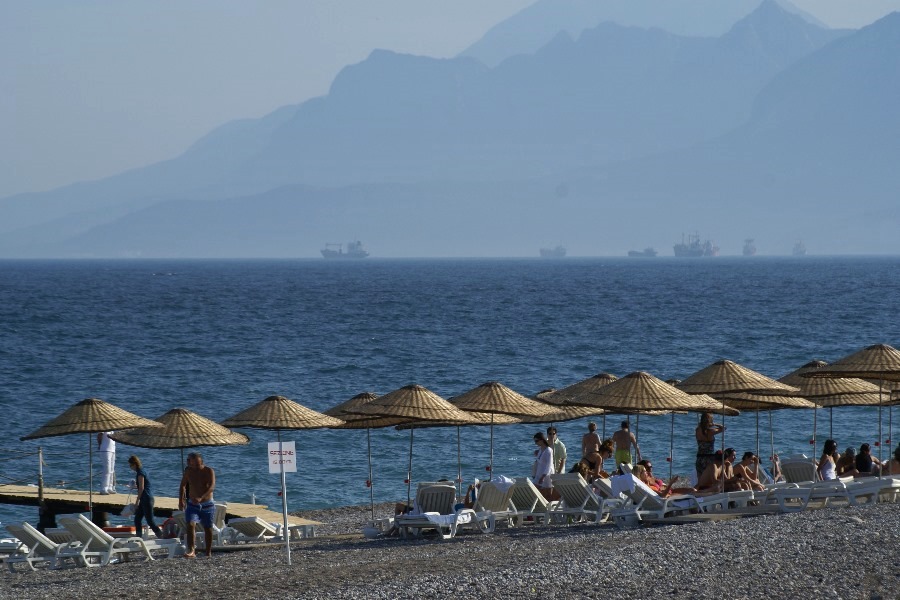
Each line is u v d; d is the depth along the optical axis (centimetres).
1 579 6069
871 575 4612
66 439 13325
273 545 6981
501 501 7312
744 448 12838
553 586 4566
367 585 4853
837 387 8588
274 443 5969
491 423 8544
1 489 9481
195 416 7600
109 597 5062
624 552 5228
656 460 12094
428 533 7231
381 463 11944
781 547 5191
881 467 8225
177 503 8912
